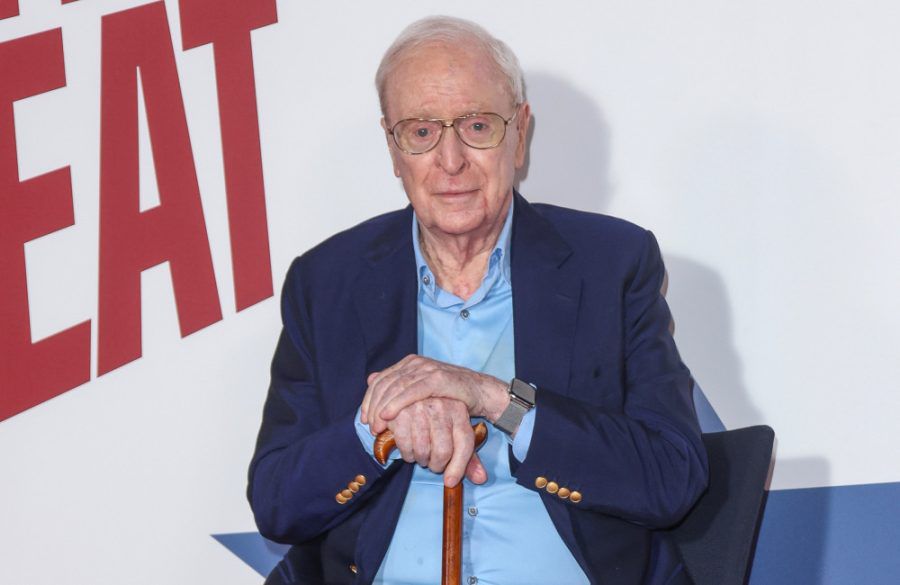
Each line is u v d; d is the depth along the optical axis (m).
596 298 2.70
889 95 3.02
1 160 3.17
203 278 3.25
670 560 2.67
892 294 3.06
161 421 3.27
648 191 3.18
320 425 2.77
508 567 2.59
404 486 2.62
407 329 2.74
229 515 3.30
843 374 3.11
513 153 2.66
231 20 3.22
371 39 3.23
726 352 3.17
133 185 3.21
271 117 3.26
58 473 3.25
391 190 3.26
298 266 2.90
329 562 2.73
